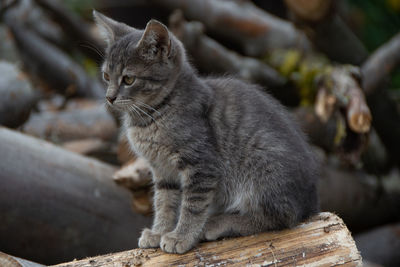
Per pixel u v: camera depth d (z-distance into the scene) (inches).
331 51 452.4
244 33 530.9
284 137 266.1
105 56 282.0
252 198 257.8
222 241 239.9
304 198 257.0
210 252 230.5
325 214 252.4
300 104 445.4
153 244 250.2
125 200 330.0
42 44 573.3
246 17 529.3
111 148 405.1
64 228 303.1
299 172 257.9
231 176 265.3
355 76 391.2
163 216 273.7
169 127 257.6
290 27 524.4
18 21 572.4
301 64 463.5
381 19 701.9
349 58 454.9
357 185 435.2
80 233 308.8
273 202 251.8
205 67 472.1
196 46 452.8
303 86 440.8
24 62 585.3
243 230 251.1
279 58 478.0
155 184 278.5
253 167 259.3
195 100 263.1
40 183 297.7
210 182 255.0
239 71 464.1
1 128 315.0
